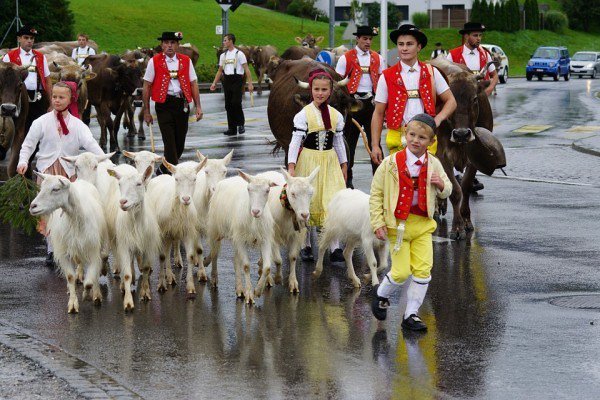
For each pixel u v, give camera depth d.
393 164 10.65
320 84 13.79
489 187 21.70
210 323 11.13
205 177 13.50
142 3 90.06
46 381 8.98
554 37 110.00
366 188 21.11
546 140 31.22
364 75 19.73
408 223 10.75
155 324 11.08
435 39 98.38
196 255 13.35
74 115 15.30
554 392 8.72
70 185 11.37
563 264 14.15
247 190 11.98
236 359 9.72
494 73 20.53
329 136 13.94
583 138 30.56
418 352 9.96
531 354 9.85
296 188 12.13
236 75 31.42
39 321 11.20
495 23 103.81
